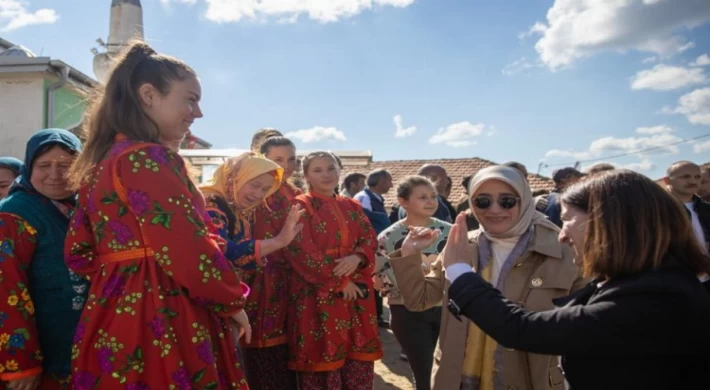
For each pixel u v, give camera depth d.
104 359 1.67
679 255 1.46
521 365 2.15
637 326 1.37
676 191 4.26
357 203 3.66
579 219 1.67
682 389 1.39
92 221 1.76
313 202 3.44
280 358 3.33
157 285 1.70
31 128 8.48
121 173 1.69
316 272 3.20
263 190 2.84
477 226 5.51
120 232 1.71
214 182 2.88
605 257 1.49
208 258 1.71
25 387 1.96
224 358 1.90
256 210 3.28
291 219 2.66
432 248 3.64
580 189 1.68
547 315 1.54
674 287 1.37
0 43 10.74
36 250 2.11
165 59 1.85
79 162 1.88
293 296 3.31
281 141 3.55
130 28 10.02
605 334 1.40
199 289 1.70
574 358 1.55
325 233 3.37
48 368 2.09
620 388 1.42
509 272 2.25
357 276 3.45
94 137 1.86
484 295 1.70
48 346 2.09
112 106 1.83
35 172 2.19
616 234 1.47
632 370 1.41
